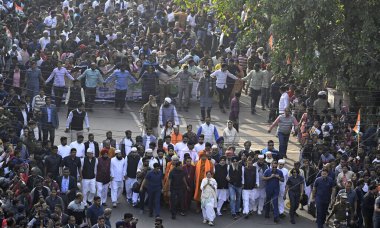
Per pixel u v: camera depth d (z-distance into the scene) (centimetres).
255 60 7331
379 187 5291
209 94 6744
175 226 5403
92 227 4825
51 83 6756
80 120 6094
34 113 6056
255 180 5556
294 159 6275
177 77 6962
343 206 5281
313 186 5528
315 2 6116
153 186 5456
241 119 7000
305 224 5538
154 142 5716
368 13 6175
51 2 9331
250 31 6869
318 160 5762
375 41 6212
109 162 5575
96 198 5050
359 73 6250
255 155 5656
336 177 5509
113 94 7012
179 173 5481
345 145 5906
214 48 8331
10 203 4850
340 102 6638
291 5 6178
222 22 7812
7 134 5647
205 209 5444
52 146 5522
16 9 8469
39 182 5091
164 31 8231
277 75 6781
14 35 7675
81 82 6856
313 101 6569
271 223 5534
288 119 6156
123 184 5694
